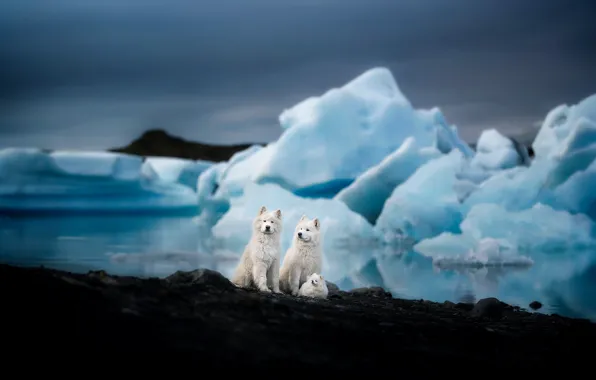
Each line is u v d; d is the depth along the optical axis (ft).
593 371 15.42
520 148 106.52
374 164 89.66
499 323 20.43
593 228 70.85
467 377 14.01
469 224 69.56
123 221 112.78
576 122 80.74
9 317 12.51
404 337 16.22
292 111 99.14
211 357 12.45
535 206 71.15
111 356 11.80
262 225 21.43
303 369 12.73
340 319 16.88
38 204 111.45
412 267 58.75
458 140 106.42
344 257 66.69
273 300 17.24
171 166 136.46
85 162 111.65
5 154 110.01
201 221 108.47
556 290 44.16
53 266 55.57
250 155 105.70
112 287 14.84
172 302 14.89
